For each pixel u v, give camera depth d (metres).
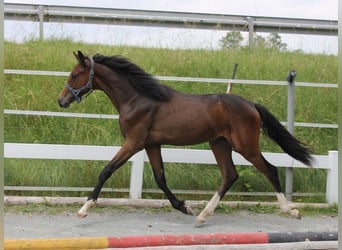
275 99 8.92
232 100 5.95
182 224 6.01
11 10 10.34
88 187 7.04
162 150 6.80
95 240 4.19
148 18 10.66
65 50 9.66
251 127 5.91
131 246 4.26
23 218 5.96
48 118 8.12
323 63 10.14
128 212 6.44
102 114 7.72
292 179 7.20
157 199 6.92
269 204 6.84
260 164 6.02
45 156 6.59
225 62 9.68
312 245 4.52
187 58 9.70
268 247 4.48
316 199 7.26
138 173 6.76
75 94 5.93
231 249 4.42
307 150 6.24
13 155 6.50
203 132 5.91
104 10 10.62
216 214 6.52
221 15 10.91
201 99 6.00
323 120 8.67
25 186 6.92
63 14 10.55
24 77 8.73
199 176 7.34
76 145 6.98
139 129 5.86
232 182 6.09
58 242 4.09
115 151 6.75
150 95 5.90
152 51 9.93
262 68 9.65
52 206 6.45
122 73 5.95
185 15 10.80
